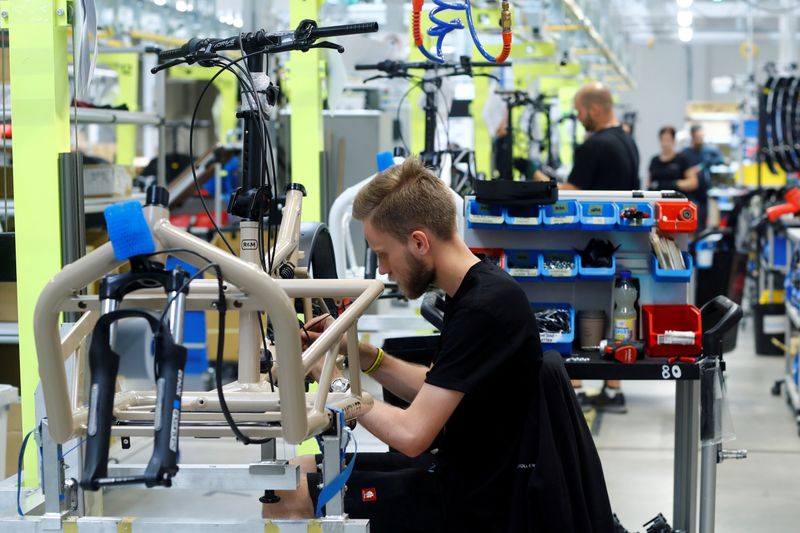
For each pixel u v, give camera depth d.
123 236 1.85
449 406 2.45
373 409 2.49
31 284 3.56
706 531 3.34
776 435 6.01
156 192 1.98
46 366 1.97
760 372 8.02
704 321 3.75
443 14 6.36
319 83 5.16
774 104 9.25
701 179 11.81
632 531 4.29
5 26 3.46
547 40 9.26
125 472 2.27
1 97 3.99
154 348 1.83
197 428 2.12
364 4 9.13
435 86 5.95
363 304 2.26
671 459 5.46
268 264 2.54
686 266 3.69
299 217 2.83
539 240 3.85
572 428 2.48
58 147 3.52
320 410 2.17
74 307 1.98
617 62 12.63
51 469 2.19
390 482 2.60
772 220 7.37
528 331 2.53
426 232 2.54
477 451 2.57
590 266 3.73
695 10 16.34
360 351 2.87
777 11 13.73
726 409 3.32
